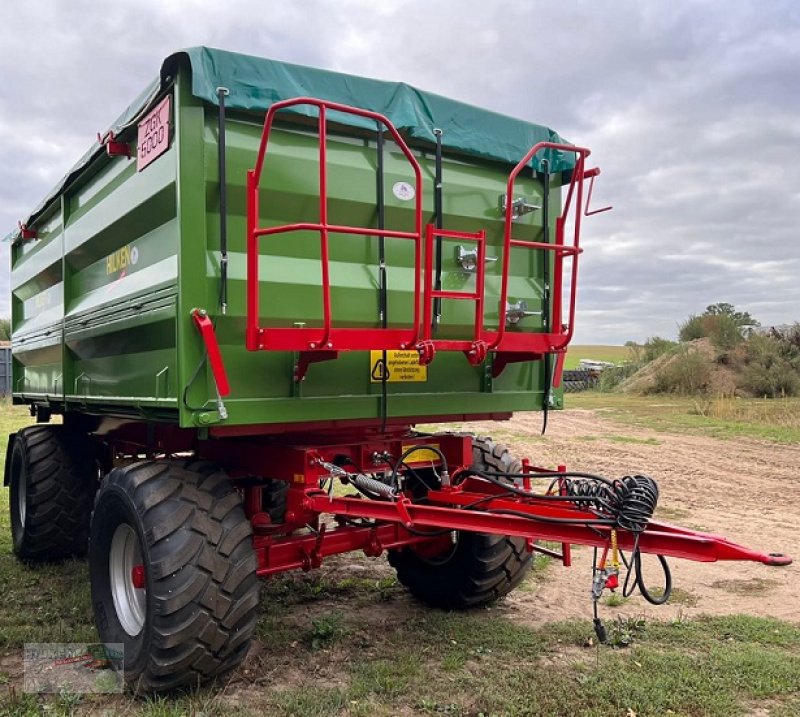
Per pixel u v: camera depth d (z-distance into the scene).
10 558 6.04
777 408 19.47
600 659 3.89
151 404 3.65
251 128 3.52
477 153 4.15
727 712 3.29
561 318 4.50
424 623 4.47
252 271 3.15
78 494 5.73
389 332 3.35
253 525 4.03
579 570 5.69
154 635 3.29
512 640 4.18
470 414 4.42
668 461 11.69
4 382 24.64
